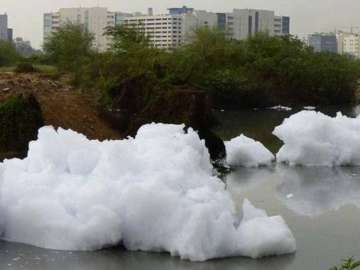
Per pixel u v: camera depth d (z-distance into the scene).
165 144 10.29
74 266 8.27
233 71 43.59
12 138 14.63
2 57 55.78
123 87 19.53
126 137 18.00
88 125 17.83
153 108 18.48
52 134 10.09
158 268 8.24
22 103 14.91
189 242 8.59
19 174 9.70
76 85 24.77
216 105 39.75
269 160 16.06
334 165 15.93
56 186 9.48
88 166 9.78
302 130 15.90
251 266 8.39
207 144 16.36
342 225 10.34
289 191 12.83
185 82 25.12
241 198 12.20
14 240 9.27
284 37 53.12
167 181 9.18
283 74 46.84
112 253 8.80
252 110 39.31
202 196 8.99
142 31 32.19
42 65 45.00
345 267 5.99
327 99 48.34
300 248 9.16
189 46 47.50
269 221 9.09
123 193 9.04
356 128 16.45
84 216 9.02
